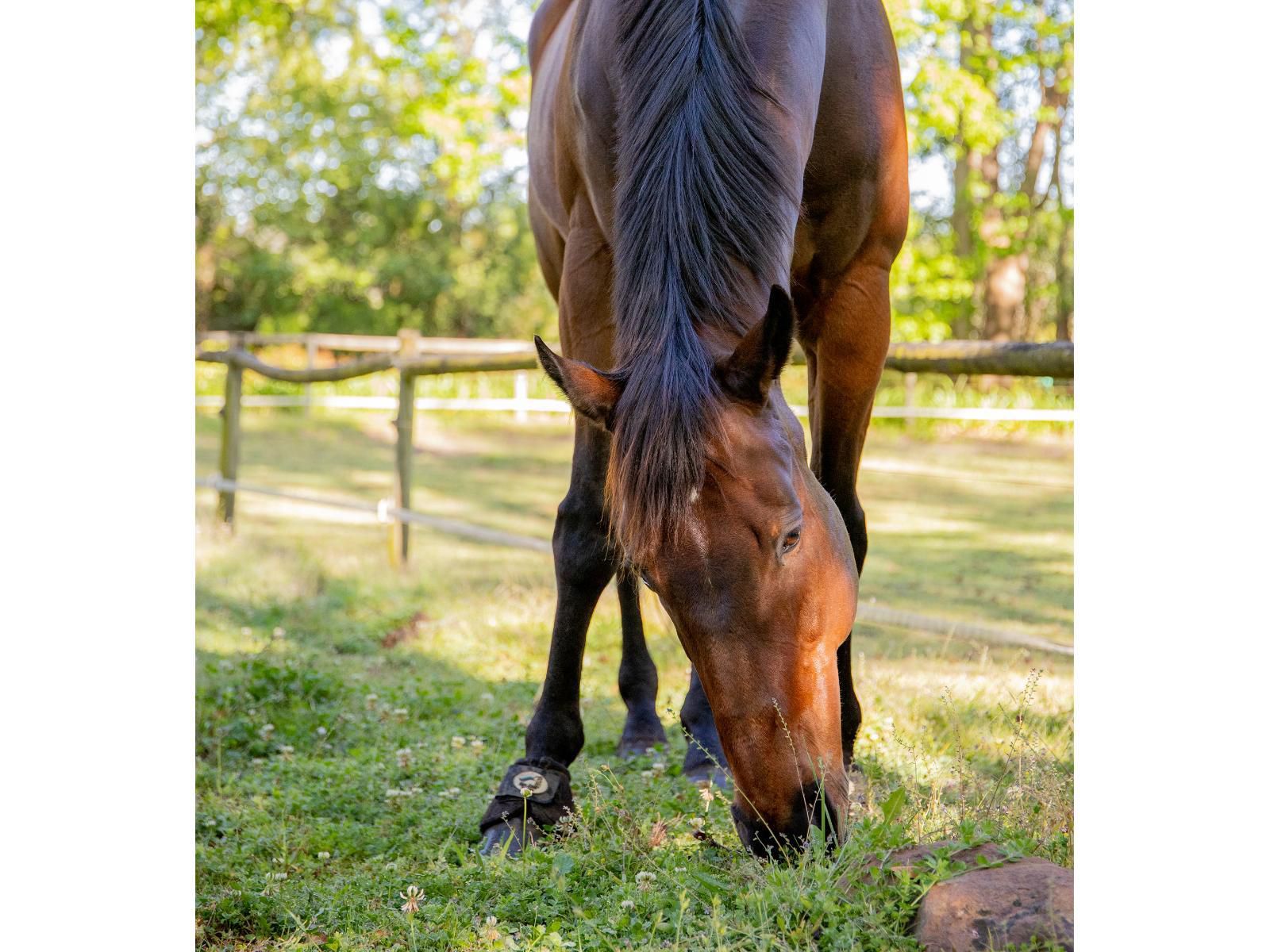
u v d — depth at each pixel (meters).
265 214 22.31
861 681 3.94
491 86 10.67
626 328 2.01
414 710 3.84
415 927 2.08
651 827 2.46
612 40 2.48
